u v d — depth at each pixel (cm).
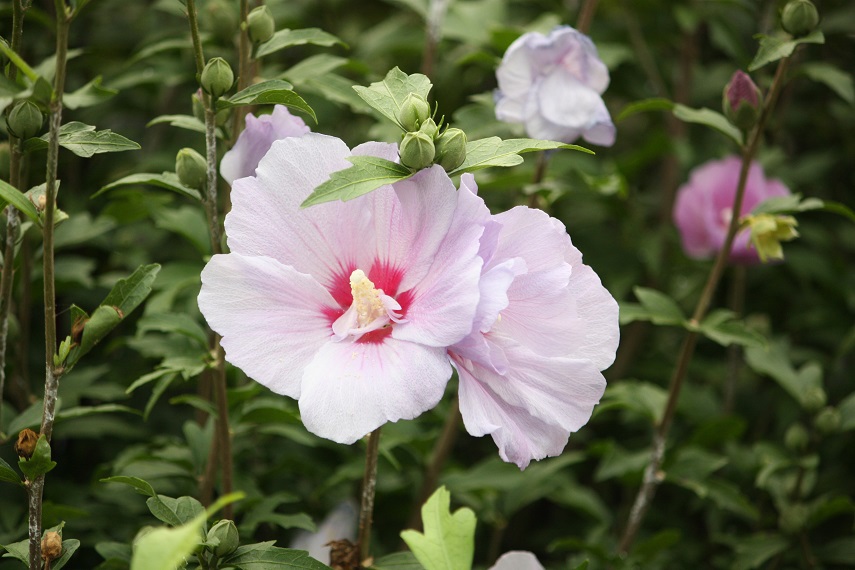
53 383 104
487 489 132
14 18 108
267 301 103
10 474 105
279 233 104
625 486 150
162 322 116
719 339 124
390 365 103
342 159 105
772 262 158
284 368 103
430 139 103
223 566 107
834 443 148
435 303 103
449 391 136
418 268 104
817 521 130
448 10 155
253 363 103
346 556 110
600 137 123
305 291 104
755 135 123
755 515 130
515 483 131
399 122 106
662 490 150
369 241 105
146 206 128
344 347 103
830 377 159
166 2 137
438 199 103
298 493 135
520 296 104
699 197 153
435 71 156
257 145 110
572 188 135
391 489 130
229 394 120
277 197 104
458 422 131
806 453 133
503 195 159
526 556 111
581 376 104
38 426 112
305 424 102
